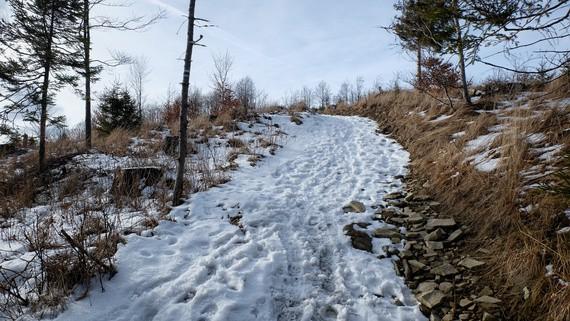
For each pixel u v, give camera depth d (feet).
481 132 22.79
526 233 11.98
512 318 9.98
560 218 11.99
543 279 10.27
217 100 57.11
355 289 12.45
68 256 11.96
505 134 19.17
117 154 31.50
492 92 32.27
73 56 33.37
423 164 23.41
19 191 23.89
